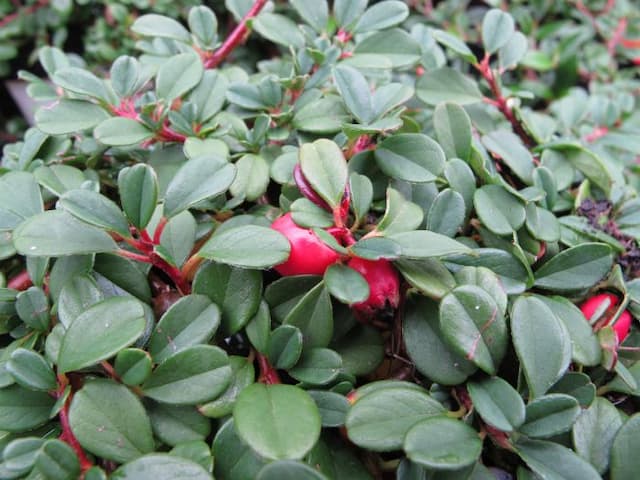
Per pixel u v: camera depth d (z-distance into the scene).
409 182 0.10
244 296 0.09
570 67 0.24
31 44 0.27
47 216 0.09
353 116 0.12
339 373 0.09
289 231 0.09
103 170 0.13
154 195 0.09
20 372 0.08
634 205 0.12
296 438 0.07
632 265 0.11
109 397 0.08
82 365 0.08
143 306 0.09
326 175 0.09
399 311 0.10
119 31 0.24
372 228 0.10
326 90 0.13
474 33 0.24
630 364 0.10
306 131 0.12
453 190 0.10
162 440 0.08
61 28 0.26
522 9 0.25
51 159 0.12
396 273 0.09
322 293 0.09
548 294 0.10
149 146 0.13
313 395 0.09
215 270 0.09
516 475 0.09
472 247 0.10
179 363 0.08
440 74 0.14
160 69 0.12
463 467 0.07
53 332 0.09
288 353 0.09
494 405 0.08
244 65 0.23
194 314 0.09
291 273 0.09
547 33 0.25
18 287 0.11
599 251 0.10
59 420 0.09
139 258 0.09
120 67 0.12
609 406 0.09
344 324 0.10
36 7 0.26
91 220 0.08
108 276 0.10
